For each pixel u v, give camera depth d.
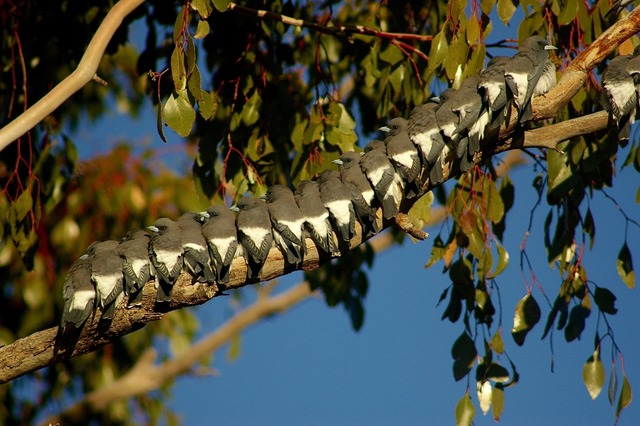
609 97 10.06
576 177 11.01
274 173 12.42
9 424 15.85
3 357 9.70
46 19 13.41
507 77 9.81
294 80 13.23
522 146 10.33
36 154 13.15
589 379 10.85
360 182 10.14
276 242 9.99
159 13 12.91
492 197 11.17
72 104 15.84
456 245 11.35
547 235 11.55
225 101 12.39
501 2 10.59
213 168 12.09
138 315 9.67
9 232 12.79
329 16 13.01
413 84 12.24
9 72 13.52
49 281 14.99
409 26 12.80
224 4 9.76
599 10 11.10
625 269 11.12
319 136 11.59
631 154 11.21
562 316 11.02
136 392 18.23
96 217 15.22
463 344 11.22
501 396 11.02
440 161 9.92
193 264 9.66
